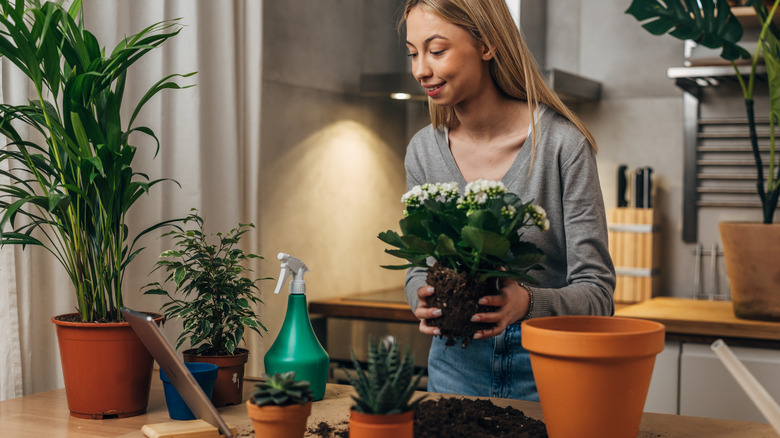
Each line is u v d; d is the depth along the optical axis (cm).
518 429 97
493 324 98
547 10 341
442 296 97
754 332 211
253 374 233
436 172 143
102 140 123
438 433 93
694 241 312
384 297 301
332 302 281
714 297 309
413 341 274
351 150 304
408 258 100
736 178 304
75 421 113
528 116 134
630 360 86
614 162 329
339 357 286
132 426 110
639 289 303
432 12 123
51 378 162
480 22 123
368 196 317
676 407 218
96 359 113
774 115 225
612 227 307
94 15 171
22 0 115
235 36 223
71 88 118
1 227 112
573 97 307
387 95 300
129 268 185
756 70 262
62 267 161
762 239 213
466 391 141
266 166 256
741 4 269
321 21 283
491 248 90
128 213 184
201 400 98
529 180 131
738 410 209
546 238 132
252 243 232
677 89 317
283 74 263
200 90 204
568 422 89
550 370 89
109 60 119
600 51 331
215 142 216
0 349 149
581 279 124
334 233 295
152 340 101
